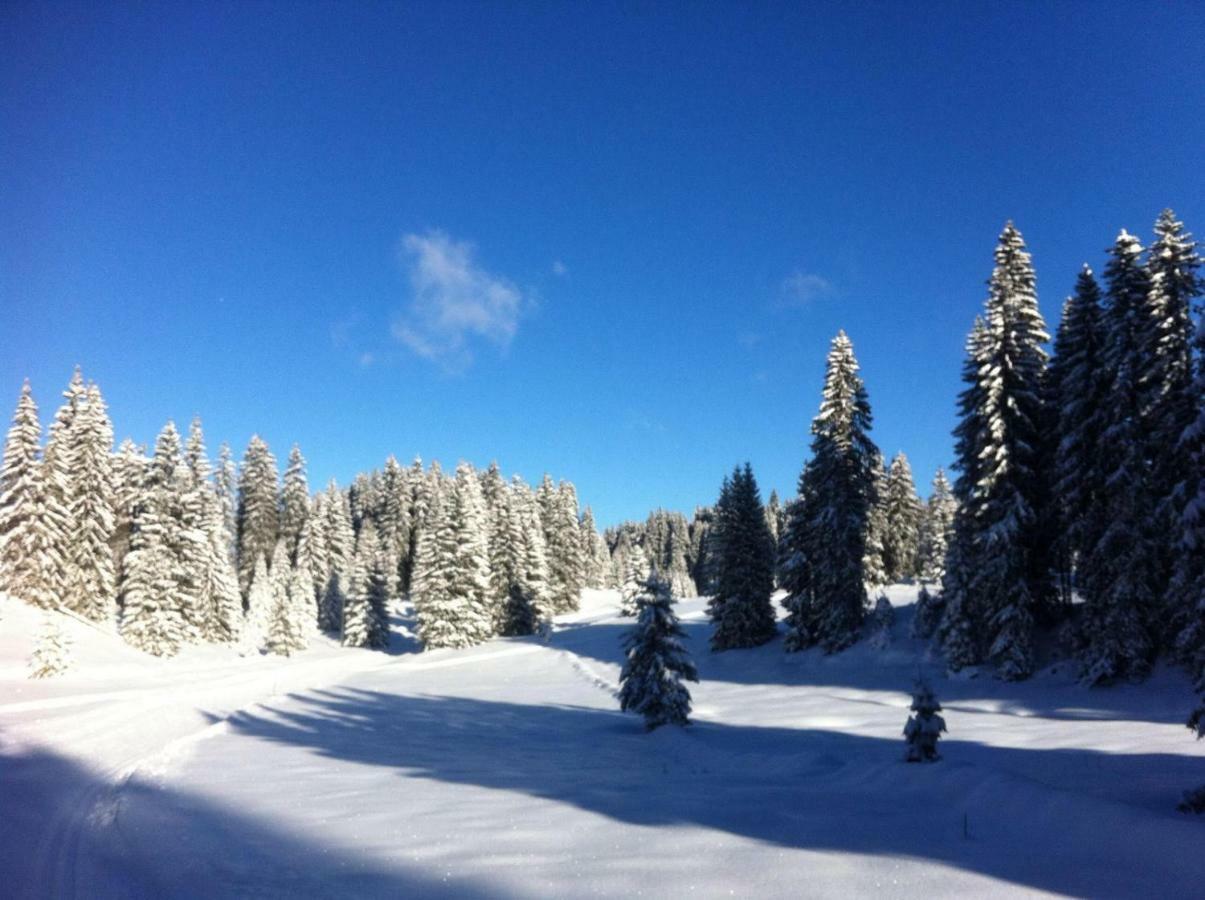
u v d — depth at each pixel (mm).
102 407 52156
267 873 8258
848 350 40031
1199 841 7406
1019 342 31203
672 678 23125
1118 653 24562
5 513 46281
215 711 27281
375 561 65000
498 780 14180
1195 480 22203
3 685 32062
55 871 8680
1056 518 29969
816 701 27922
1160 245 25969
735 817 10258
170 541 50781
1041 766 14109
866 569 47156
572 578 86062
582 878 7688
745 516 45750
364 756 17469
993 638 29688
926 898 6801
